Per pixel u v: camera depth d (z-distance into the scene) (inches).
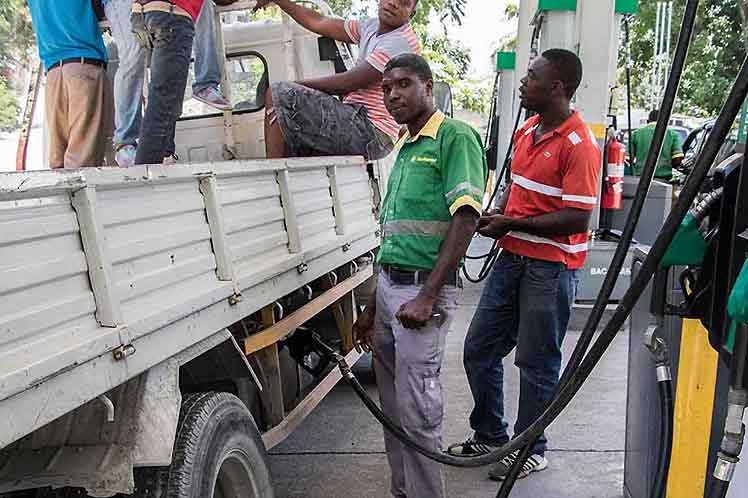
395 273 103.2
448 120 99.5
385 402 114.0
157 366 69.9
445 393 178.9
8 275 51.3
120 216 65.1
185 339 73.7
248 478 86.5
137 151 120.7
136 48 132.6
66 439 66.9
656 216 251.4
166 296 71.8
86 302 59.6
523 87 121.1
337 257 126.2
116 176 64.1
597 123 233.1
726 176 57.8
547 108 119.4
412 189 100.0
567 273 122.7
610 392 176.2
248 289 89.6
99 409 66.7
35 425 52.2
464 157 96.2
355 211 141.4
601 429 155.1
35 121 171.5
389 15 144.7
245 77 173.3
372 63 145.1
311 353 133.8
